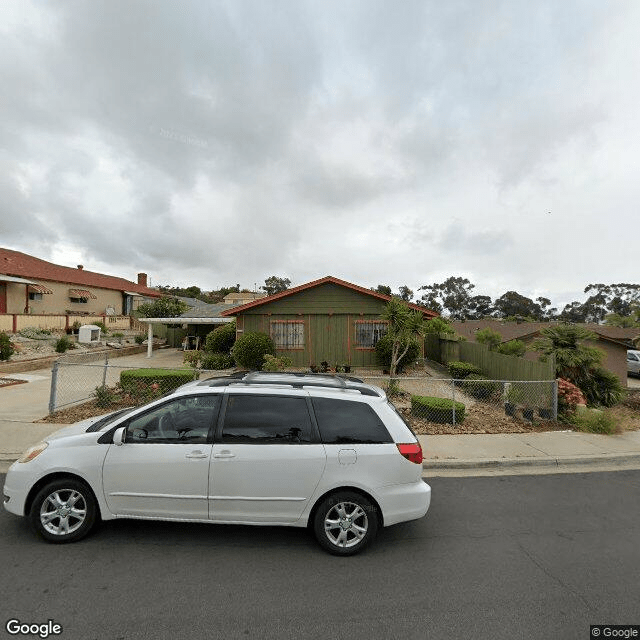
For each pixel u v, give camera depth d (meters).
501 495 5.44
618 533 4.41
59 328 24.09
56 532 3.85
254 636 2.75
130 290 37.41
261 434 3.96
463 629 2.88
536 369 10.83
